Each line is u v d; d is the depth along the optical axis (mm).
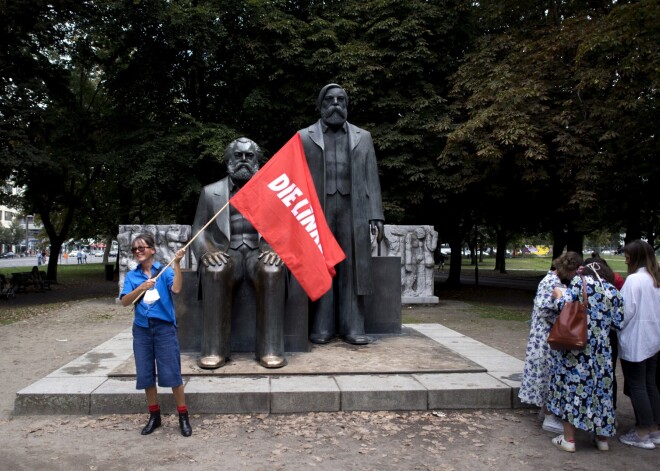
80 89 23188
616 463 4285
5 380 6855
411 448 4484
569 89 14180
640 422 4633
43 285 21984
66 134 18594
